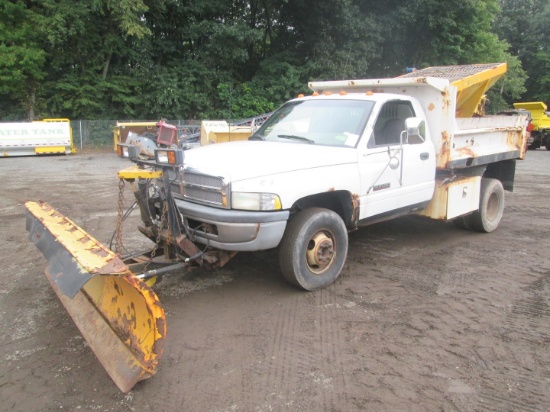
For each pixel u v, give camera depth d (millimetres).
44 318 4324
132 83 27484
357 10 26562
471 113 7309
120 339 3424
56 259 3400
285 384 3301
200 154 5012
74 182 12805
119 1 24172
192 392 3207
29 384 3305
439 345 3838
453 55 29281
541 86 45125
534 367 3521
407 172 5660
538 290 4980
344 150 5031
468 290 4969
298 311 4445
